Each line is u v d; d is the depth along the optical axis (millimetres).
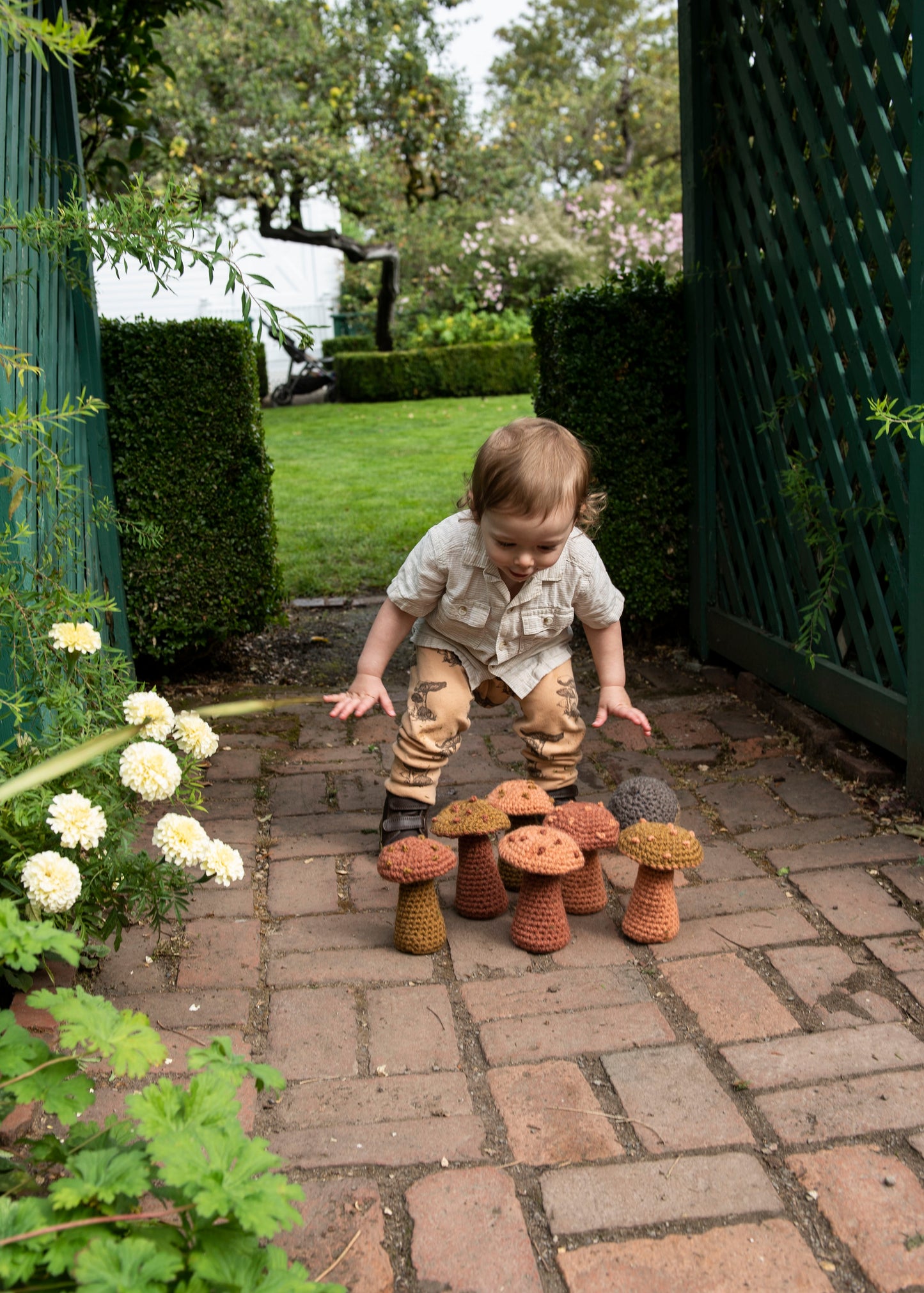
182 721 2133
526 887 2215
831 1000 2004
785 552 3561
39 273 2984
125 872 1940
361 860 2668
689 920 2320
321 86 13672
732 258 3775
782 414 3471
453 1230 1479
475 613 2422
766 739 3385
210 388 3957
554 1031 1934
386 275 16359
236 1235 1247
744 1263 1413
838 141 2904
